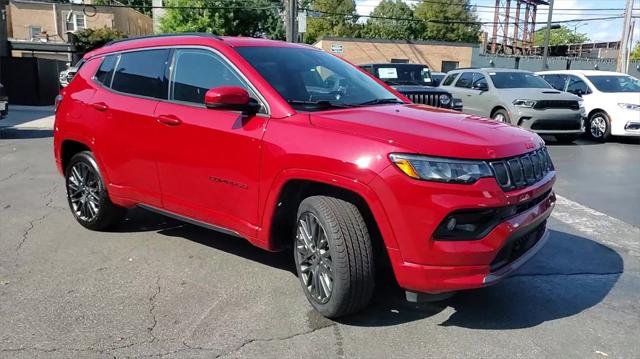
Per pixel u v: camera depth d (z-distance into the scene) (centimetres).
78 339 341
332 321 368
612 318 379
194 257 484
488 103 1299
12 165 937
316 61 465
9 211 632
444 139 332
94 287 419
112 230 559
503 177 332
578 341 347
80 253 492
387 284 429
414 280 327
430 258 321
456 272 322
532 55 4622
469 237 323
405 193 319
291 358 322
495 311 387
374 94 457
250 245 517
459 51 4047
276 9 4066
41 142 1233
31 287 418
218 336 346
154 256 486
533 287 430
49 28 4559
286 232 407
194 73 446
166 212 472
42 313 375
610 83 1377
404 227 322
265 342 339
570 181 847
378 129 344
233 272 450
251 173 390
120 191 505
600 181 848
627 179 864
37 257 481
